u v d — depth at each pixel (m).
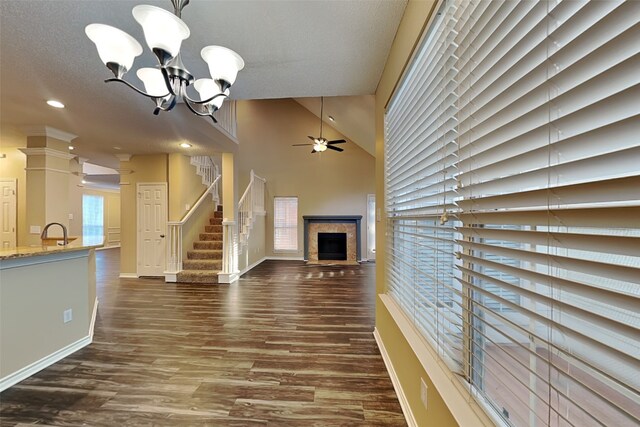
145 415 1.83
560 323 0.67
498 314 0.90
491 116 0.90
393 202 2.36
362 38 2.14
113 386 2.14
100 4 1.81
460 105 1.10
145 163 6.01
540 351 0.83
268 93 3.12
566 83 0.63
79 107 3.45
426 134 1.50
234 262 5.80
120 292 4.84
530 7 0.75
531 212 0.73
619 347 0.59
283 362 2.49
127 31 2.09
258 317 3.63
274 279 5.90
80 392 2.07
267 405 1.92
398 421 1.77
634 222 0.50
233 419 1.79
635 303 0.50
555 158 0.66
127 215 6.02
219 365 2.44
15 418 1.80
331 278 6.00
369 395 2.03
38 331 2.40
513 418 0.95
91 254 3.28
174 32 1.55
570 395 0.73
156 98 2.08
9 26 1.99
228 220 5.73
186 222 6.19
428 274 1.55
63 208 4.51
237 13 1.88
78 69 2.59
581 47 0.59
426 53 1.52
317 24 1.99
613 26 0.53
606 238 0.55
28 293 2.34
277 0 1.77
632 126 0.50
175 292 4.85
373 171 8.45
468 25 1.04
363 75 2.70
